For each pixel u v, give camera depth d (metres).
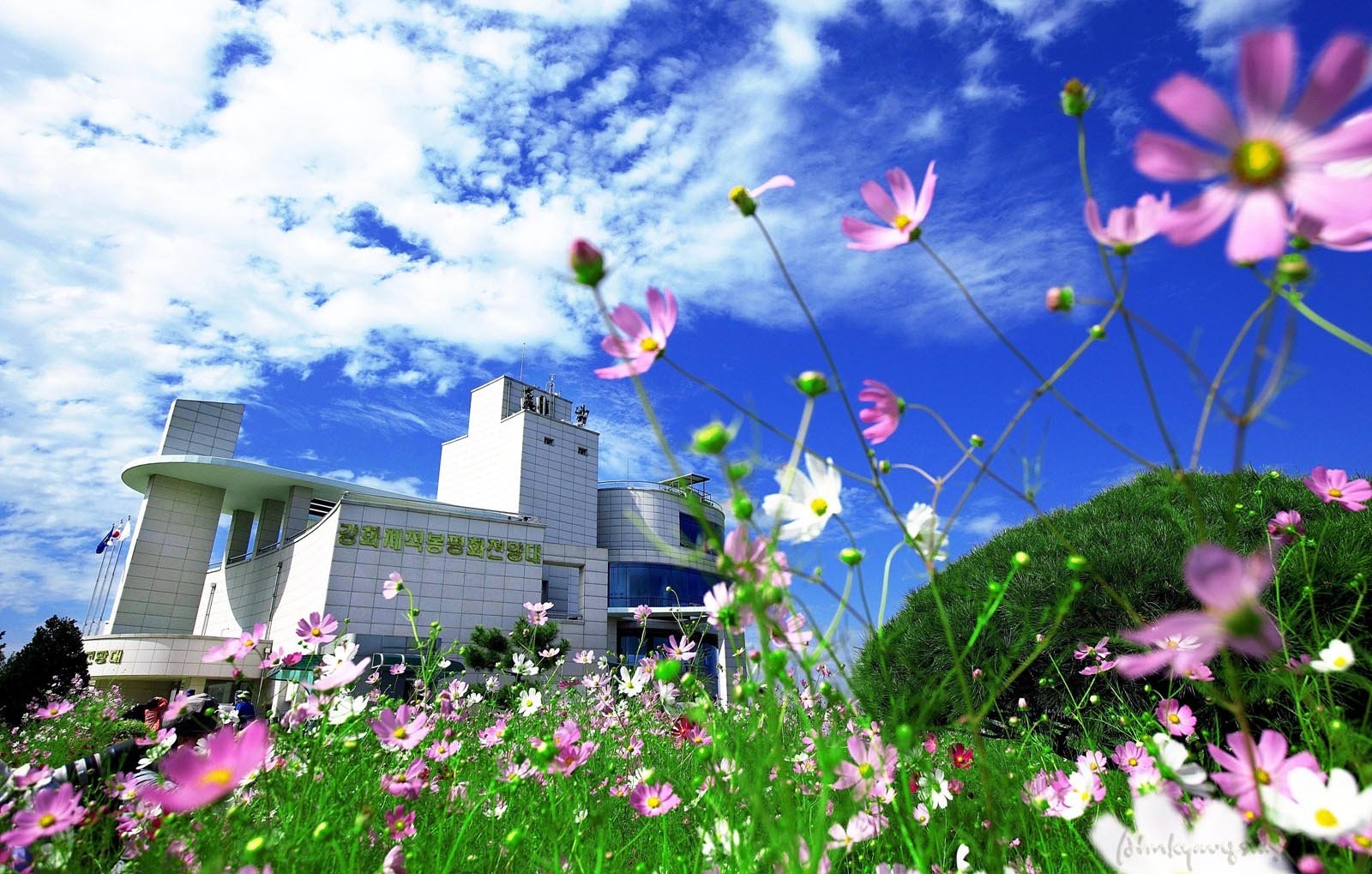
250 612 29.30
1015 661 3.06
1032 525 4.86
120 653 23.83
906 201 0.92
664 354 0.83
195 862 1.30
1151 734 1.89
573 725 1.79
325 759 1.73
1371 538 2.62
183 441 30.31
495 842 1.74
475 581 25.53
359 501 24.08
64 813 1.35
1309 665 1.22
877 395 1.01
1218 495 3.88
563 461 35.53
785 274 0.91
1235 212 0.50
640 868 1.49
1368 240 0.61
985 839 1.36
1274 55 0.48
